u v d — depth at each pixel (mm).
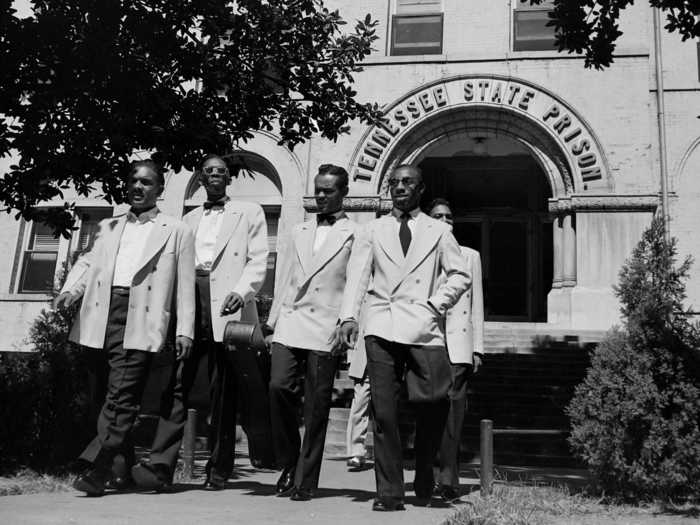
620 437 5617
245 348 4801
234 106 9188
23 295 17438
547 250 20031
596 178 15195
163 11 8195
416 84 16203
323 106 9477
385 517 4188
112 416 4785
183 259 5117
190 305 5055
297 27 9164
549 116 15617
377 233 4961
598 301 14570
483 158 20312
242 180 17094
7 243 17938
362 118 9734
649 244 6254
